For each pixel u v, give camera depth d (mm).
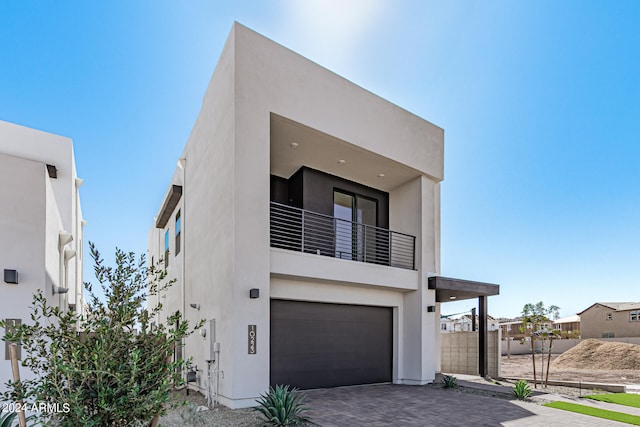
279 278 8406
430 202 11438
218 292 7789
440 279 10766
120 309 3307
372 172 11070
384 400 7824
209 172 9188
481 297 12281
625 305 38656
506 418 6504
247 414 6230
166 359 3412
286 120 8367
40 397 2951
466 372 13031
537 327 10914
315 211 10648
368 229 11836
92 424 2875
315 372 8875
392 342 10633
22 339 3029
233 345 6844
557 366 21234
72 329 3221
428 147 11336
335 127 9102
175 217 13719
